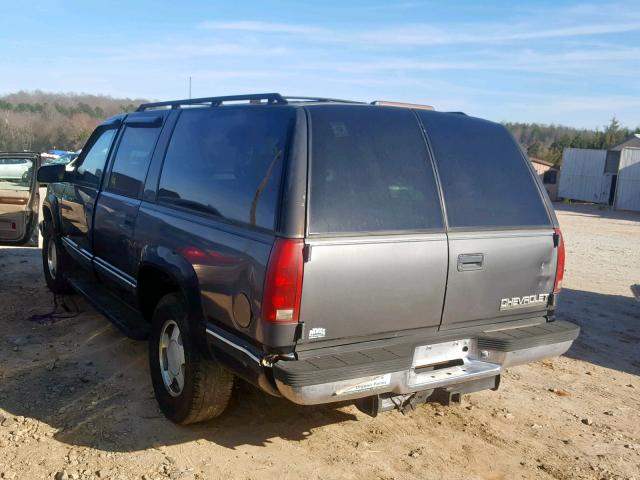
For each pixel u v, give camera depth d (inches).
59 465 142.6
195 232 152.6
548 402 194.9
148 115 201.6
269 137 139.7
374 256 132.6
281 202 128.1
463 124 159.0
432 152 148.3
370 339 136.5
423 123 151.4
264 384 129.7
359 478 143.9
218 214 147.5
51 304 269.1
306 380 122.7
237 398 180.7
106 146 228.2
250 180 139.9
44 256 289.7
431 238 140.3
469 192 150.1
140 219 182.1
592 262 496.7
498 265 150.9
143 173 189.6
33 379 189.6
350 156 136.1
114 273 205.9
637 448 167.0
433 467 150.9
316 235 127.1
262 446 155.9
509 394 199.8
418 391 140.2
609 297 350.0
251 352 131.0
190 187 162.6
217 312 142.7
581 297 346.6
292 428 166.1
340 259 128.6
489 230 149.9
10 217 320.8
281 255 124.2
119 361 205.9
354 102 163.3
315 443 158.9
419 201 141.6
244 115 152.3
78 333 232.1
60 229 264.2
